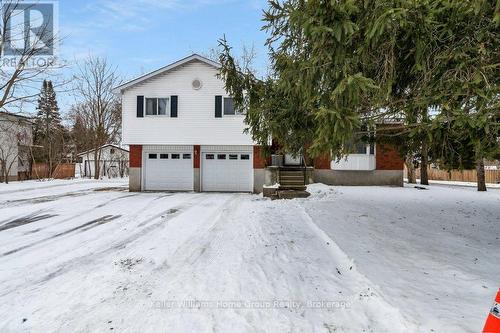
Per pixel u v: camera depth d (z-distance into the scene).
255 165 15.16
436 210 9.51
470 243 6.00
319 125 3.89
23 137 23.05
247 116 6.11
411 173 21.47
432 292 3.61
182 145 15.56
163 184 15.66
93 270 4.75
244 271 4.54
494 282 3.96
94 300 3.74
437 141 5.74
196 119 15.23
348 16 3.43
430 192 14.07
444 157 6.29
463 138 4.93
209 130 15.19
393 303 3.28
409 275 4.17
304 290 3.87
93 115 28.22
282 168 14.95
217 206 10.65
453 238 6.33
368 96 4.11
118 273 4.59
